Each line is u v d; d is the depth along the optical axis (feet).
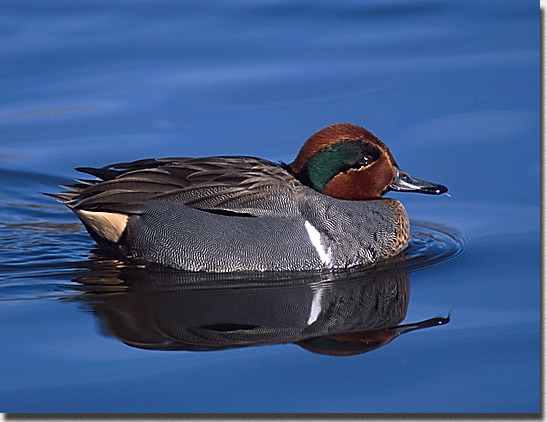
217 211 44.27
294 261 44.19
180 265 44.65
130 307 40.47
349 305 40.88
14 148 56.75
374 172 46.47
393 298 41.52
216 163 45.34
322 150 45.70
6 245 47.91
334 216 44.91
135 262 45.52
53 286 42.57
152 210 44.88
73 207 45.83
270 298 41.60
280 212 44.32
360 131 46.39
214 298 41.50
